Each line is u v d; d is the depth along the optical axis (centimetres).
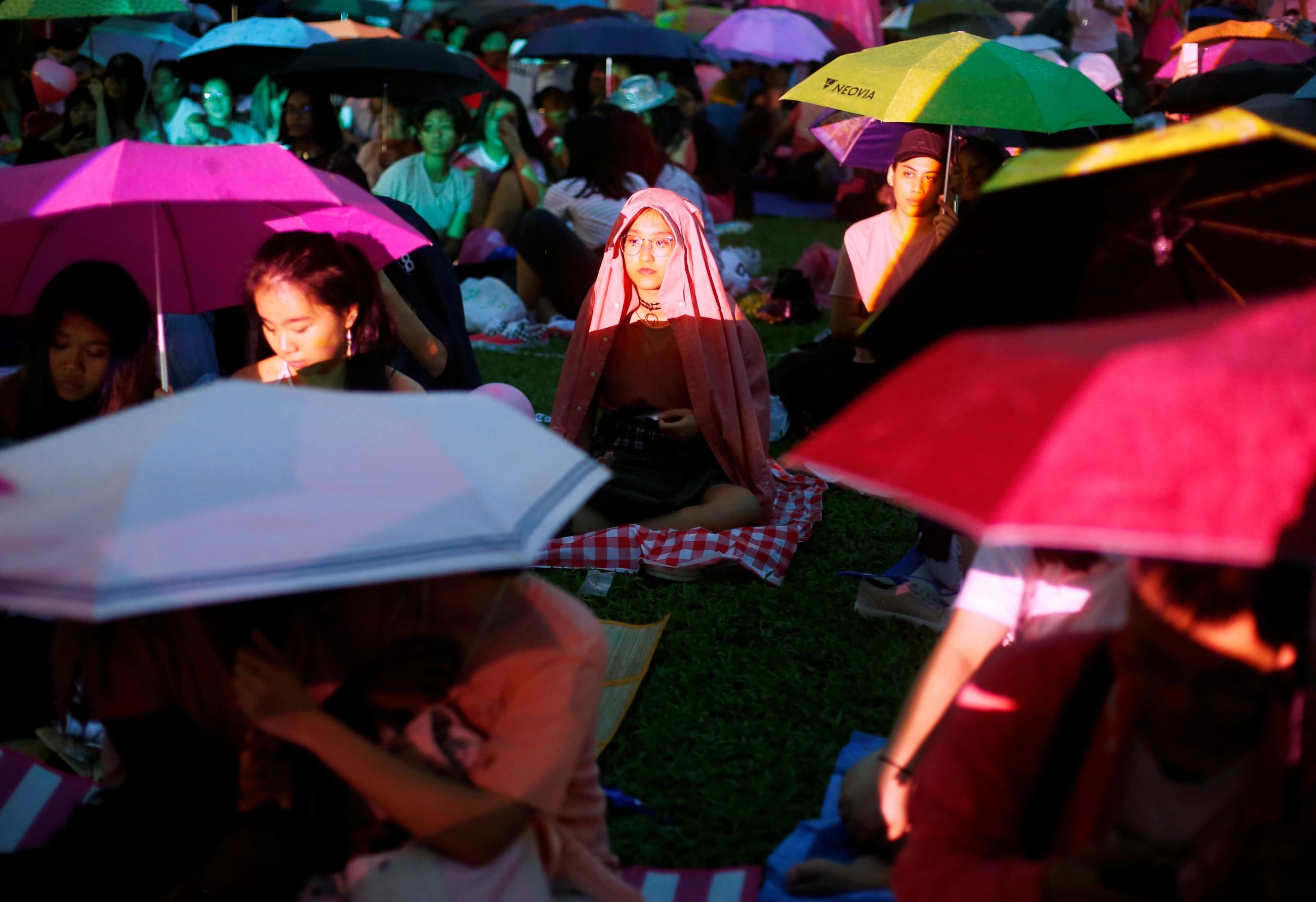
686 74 1373
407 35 1630
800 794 308
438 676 212
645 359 495
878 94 521
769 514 498
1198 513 126
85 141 986
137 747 228
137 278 361
